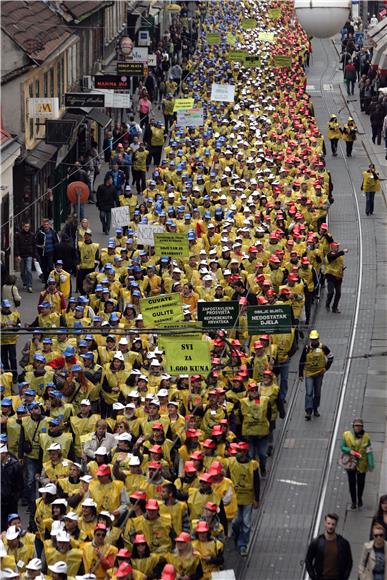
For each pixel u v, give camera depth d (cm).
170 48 17162
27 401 5575
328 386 7069
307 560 4506
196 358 5612
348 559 4475
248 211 8675
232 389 5800
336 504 5678
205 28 19650
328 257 8175
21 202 9644
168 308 6191
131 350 6222
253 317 6000
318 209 9300
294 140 11694
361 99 15862
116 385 5969
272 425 5941
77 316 6631
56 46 10556
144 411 5453
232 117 12325
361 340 7788
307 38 19762
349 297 8631
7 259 8819
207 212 8719
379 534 4331
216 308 6050
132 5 17975
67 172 11231
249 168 10144
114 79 12444
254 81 14312
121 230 8238
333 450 6238
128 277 7312
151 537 4606
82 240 8331
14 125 9612
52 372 6034
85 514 4644
